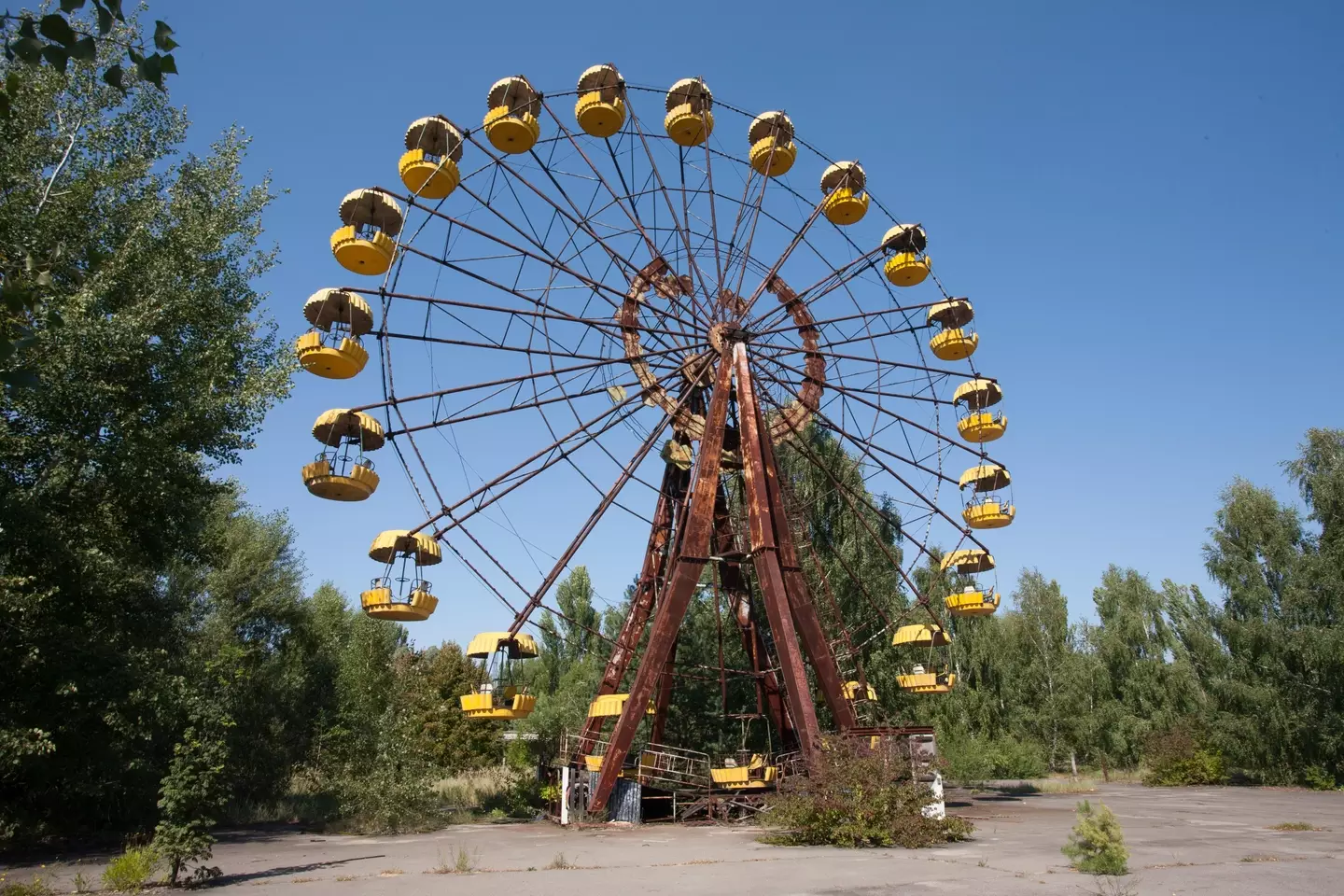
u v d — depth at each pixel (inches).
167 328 1019.9
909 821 757.3
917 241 1264.8
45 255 917.8
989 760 1908.2
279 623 1930.4
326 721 1813.5
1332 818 1048.8
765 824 883.4
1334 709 1712.6
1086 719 2309.3
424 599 1084.5
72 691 826.2
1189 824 968.3
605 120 1224.2
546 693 2405.3
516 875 612.4
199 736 636.1
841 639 1416.1
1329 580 1734.7
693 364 1277.1
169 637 1126.4
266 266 1185.4
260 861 729.6
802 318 1346.0
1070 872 585.0
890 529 1796.3
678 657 1577.3
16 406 854.5
